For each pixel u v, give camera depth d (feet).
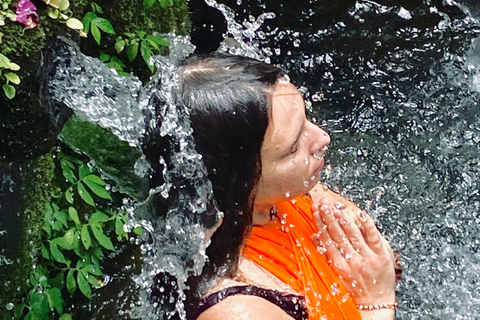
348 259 5.97
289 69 14.98
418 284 8.76
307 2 14.99
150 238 6.73
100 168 10.73
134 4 11.98
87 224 10.75
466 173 11.16
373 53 14.92
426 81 14.16
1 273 9.33
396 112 13.23
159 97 5.82
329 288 5.86
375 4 15.10
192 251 5.82
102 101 9.27
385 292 6.02
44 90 8.05
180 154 5.65
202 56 5.91
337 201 6.82
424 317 8.42
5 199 8.94
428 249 9.35
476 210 10.28
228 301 5.34
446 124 12.69
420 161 11.64
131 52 11.81
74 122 10.01
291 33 15.21
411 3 14.90
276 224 6.06
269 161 5.51
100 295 10.94
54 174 10.50
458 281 8.87
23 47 7.79
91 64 9.34
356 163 11.34
